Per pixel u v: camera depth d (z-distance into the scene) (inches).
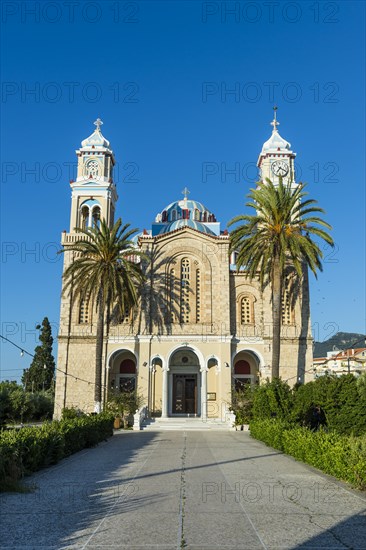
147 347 2103.8
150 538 417.7
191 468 834.2
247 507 534.0
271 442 1182.9
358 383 1237.1
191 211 2733.8
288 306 2182.6
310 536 424.5
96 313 2144.4
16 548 391.5
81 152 2402.8
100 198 2335.1
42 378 3464.6
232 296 2207.2
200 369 2208.4
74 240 2269.9
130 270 1988.2
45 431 898.1
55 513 508.1
